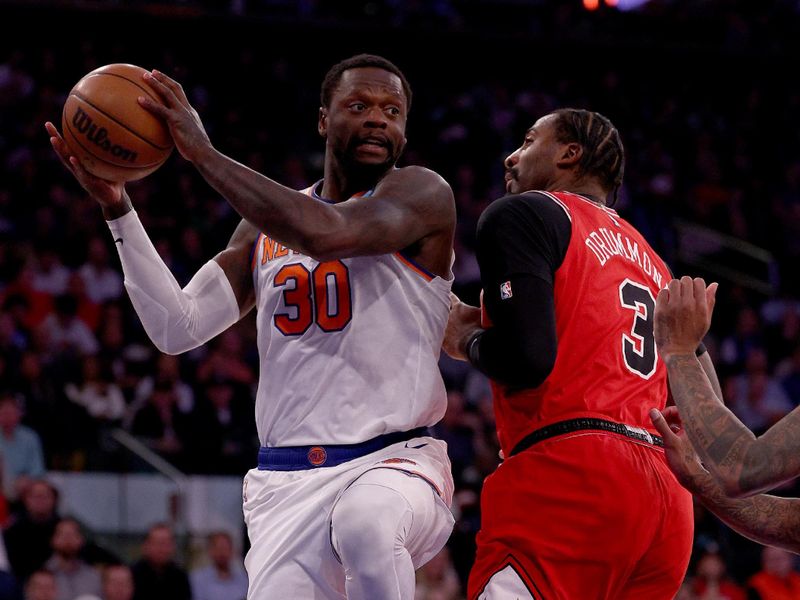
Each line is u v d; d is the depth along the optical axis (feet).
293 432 12.00
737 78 62.39
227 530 32.32
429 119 57.16
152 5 53.01
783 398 42.32
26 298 39.24
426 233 11.87
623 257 12.05
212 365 37.65
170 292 12.25
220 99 54.65
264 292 12.44
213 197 48.60
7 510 28.81
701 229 52.90
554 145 12.82
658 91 61.77
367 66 12.41
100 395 35.09
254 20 54.49
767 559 29.22
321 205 11.11
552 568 11.03
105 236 44.09
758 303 51.98
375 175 12.47
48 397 33.06
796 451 9.13
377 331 11.94
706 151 60.03
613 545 11.04
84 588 26.86
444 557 28.58
